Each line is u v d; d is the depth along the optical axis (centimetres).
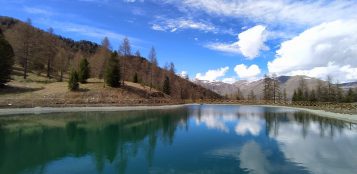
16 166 1847
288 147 2514
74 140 2739
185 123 4247
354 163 1975
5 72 6412
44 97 6444
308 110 7338
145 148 2445
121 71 8975
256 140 2836
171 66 13688
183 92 14162
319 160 2045
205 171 1778
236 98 15138
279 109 8250
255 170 1798
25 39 8188
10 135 2902
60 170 1769
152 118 4872
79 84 8150
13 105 5162
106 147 2456
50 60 9650
